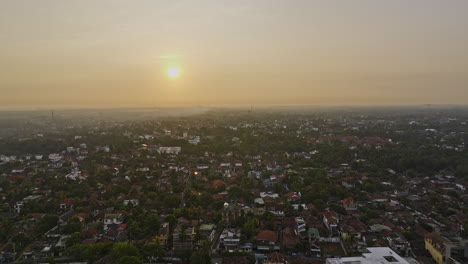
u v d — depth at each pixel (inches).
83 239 4473.4
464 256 3715.6
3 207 5743.1
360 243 4367.6
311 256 4148.6
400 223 5142.7
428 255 4151.1
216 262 3986.2
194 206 5708.7
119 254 3752.5
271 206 5693.9
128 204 5826.8
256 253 4188.0
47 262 3865.7
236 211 5492.1
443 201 6058.1
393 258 3538.4
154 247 4008.4
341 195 6378.0
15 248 4279.0
